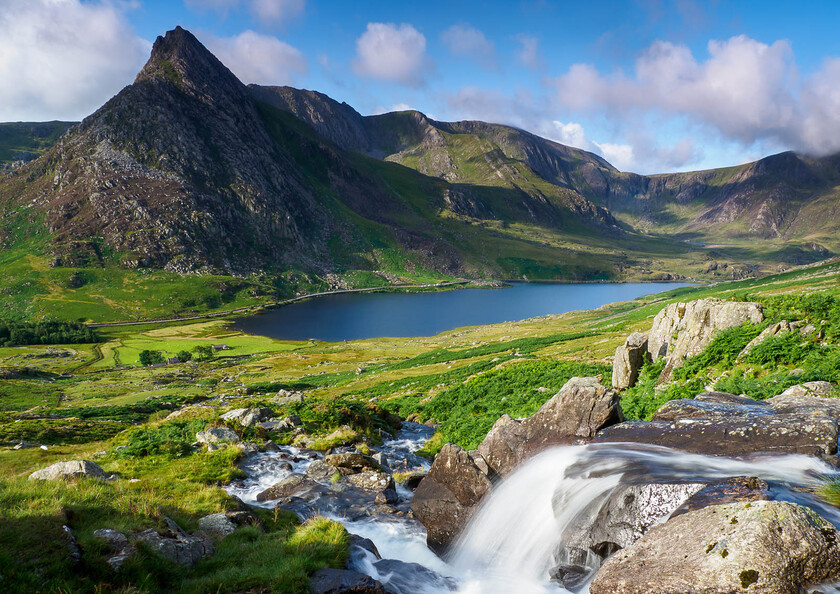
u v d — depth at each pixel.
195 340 197.25
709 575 6.53
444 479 14.16
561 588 9.84
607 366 41.03
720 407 14.02
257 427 25.67
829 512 7.68
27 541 8.64
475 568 11.30
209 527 11.92
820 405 12.93
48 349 180.75
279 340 192.88
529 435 14.76
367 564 10.70
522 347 80.81
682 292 164.25
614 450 12.19
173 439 23.11
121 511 11.17
